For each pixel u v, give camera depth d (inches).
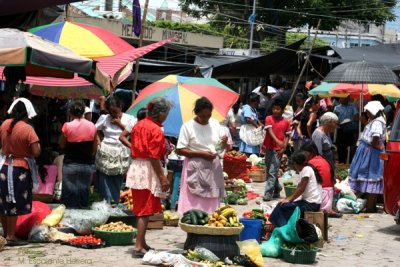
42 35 524.1
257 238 367.9
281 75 1085.1
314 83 912.3
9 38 370.3
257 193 599.8
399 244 406.3
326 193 435.2
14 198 351.3
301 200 383.2
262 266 326.3
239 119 792.9
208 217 334.3
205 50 1348.4
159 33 1257.4
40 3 472.1
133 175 335.6
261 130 721.6
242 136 721.0
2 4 461.4
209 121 358.9
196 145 353.4
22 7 468.4
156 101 338.3
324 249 383.2
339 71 586.2
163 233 407.8
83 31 539.8
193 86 456.1
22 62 359.6
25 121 358.0
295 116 716.7
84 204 428.8
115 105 438.0
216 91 454.9
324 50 992.9
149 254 324.5
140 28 630.5
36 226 370.9
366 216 502.3
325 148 471.8
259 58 930.1
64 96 599.8
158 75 925.2
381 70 577.9
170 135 437.4
